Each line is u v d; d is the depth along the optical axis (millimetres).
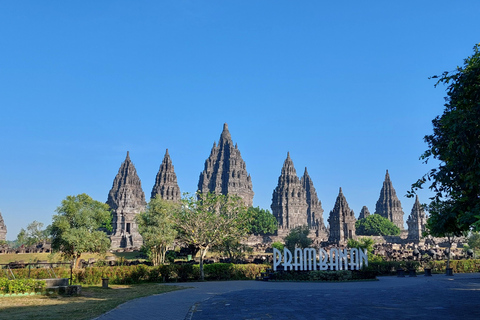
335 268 56500
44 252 137875
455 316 22734
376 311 24922
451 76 24906
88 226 73938
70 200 73875
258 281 54969
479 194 24516
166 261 88500
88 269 53188
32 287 38500
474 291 37688
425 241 167750
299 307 27047
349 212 182125
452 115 23250
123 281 53625
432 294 35000
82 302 32750
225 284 49594
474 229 22062
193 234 62000
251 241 170875
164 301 31984
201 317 23875
